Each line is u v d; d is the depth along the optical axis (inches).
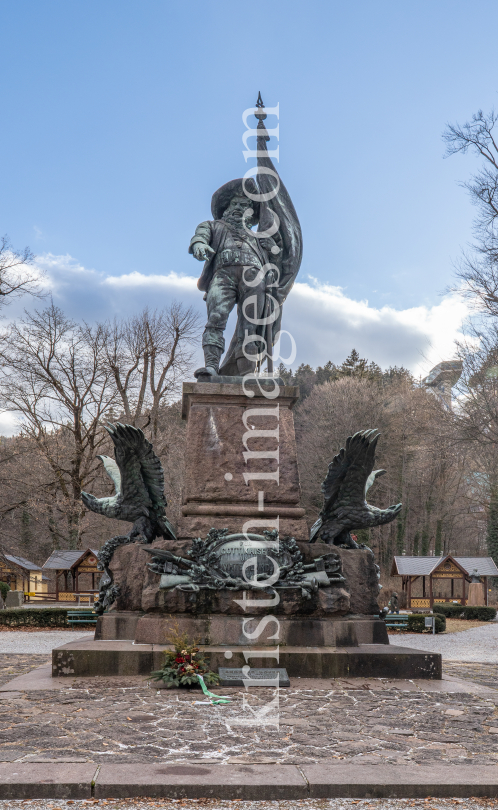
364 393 1742.1
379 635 364.5
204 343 432.5
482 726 227.6
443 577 1346.0
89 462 1342.3
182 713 236.8
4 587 1293.1
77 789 164.1
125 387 1357.0
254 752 193.6
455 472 1726.1
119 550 385.1
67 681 293.4
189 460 390.3
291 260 464.4
